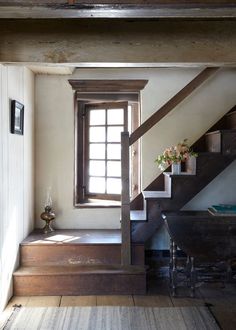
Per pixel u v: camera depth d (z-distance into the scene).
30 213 4.53
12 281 3.81
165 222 3.77
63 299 3.77
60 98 4.71
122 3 2.45
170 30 3.26
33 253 4.05
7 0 2.44
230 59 3.25
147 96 4.67
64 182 4.73
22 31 3.26
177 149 4.12
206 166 4.03
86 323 3.24
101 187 5.00
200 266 4.14
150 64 3.32
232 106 4.68
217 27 3.25
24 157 4.22
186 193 4.05
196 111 4.68
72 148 4.73
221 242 3.73
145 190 4.64
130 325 3.20
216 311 3.47
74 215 4.75
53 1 2.43
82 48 3.27
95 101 4.89
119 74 4.65
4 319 3.31
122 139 3.92
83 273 3.85
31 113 4.54
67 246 4.05
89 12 2.55
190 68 4.64
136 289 3.89
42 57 3.28
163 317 3.35
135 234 4.07
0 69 3.36
